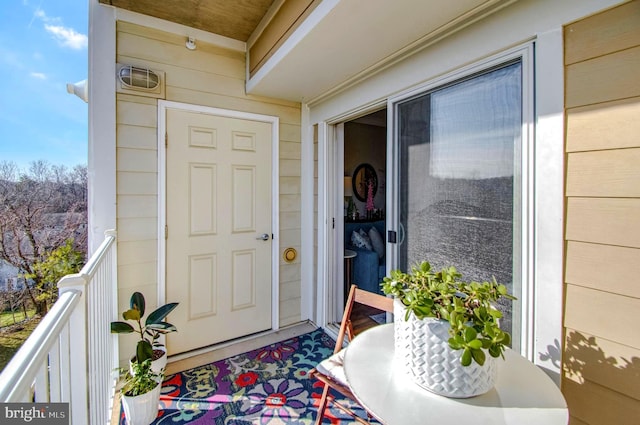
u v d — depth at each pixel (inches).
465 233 58.7
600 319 40.5
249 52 95.5
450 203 61.6
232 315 99.2
